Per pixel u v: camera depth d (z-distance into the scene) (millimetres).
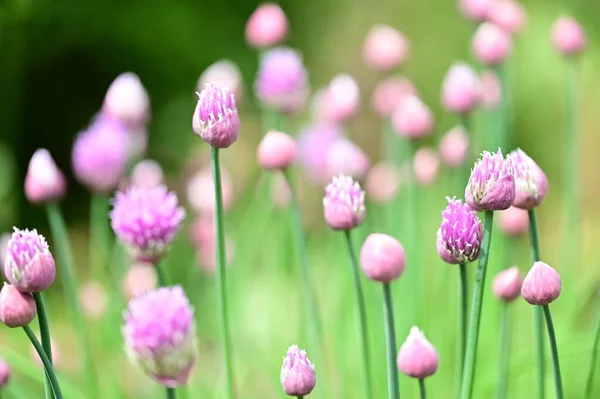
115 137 1166
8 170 1961
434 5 2662
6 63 2035
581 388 1143
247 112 2393
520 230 1092
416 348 912
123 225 930
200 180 1194
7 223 2012
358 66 2641
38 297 896
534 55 2430
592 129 2396
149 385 1278
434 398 1163
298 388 909
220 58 2506
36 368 1076
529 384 1169
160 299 856
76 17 2314
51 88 2453
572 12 2455
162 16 2451
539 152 2400
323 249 1817
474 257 900
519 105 2445
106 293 1221
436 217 1497
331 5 2744
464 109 1127
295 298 1344
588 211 2258
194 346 860
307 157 1229
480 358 1169
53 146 2475
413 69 2594
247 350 1240
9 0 1835
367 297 1193
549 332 903
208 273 1204
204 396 1220
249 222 1515
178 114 2439
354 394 1184
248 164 1907
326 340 1265
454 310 1186
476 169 893
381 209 1396
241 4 2562
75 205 2420
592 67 2420
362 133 2508
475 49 1162
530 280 897
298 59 1177
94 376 1102
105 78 2500
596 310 1177
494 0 1198
